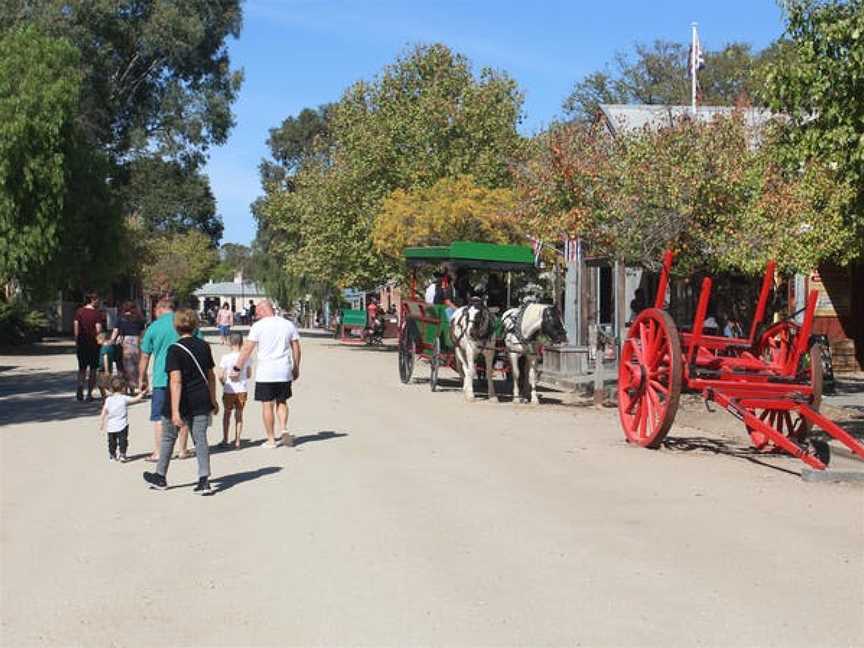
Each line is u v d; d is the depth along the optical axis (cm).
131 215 5909
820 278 2566
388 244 3712
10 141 3556
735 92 5016
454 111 4075
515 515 960
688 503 1020
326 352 4138
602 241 1992
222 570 780
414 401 2030
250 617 664
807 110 1359
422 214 3584
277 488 1103
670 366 1333
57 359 3575
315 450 1370
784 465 1276
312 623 650
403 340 2475
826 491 1091
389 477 1163
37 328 4653
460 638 618
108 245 4234
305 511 984
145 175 5716
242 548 845
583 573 761
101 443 1466
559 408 1919
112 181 5622
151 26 5238
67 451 1389
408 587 727
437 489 1091
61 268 3928
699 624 643
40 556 827
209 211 7306
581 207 1984
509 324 1988
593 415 1808
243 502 1033
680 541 859
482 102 4091
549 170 2097
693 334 1335
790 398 1287
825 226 1848
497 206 3491
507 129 4103
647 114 2983
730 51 2984
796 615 661
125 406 1302
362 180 4228
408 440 1463
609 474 1188
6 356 3766
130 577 763
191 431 1084
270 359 1395
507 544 849
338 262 4403
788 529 905
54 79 3834
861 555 815
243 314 9831
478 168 3997
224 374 1412
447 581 741
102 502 1040
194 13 5431
